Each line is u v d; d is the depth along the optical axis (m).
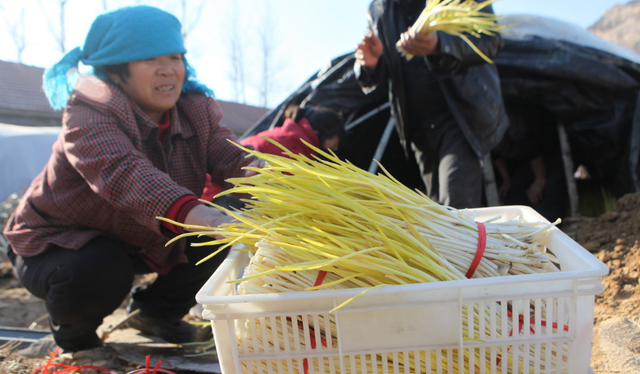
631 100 3.38
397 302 0.94
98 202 1.88
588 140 3.57
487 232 1.21
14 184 6.63
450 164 2.63
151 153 2.00
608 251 2.17
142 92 1.93
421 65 2.72
